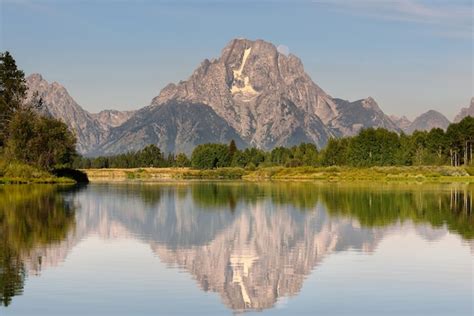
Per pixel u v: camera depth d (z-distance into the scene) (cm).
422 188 15712
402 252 5331
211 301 3725
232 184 19250
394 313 3481
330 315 3466
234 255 5278
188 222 7706
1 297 3741
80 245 5659
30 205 9725
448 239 6078
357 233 6600
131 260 4934
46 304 3609
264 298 3806
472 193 13212
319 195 12762
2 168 17112
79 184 18775
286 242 6012
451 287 4022
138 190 15088
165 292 3919
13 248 5428
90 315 3416
